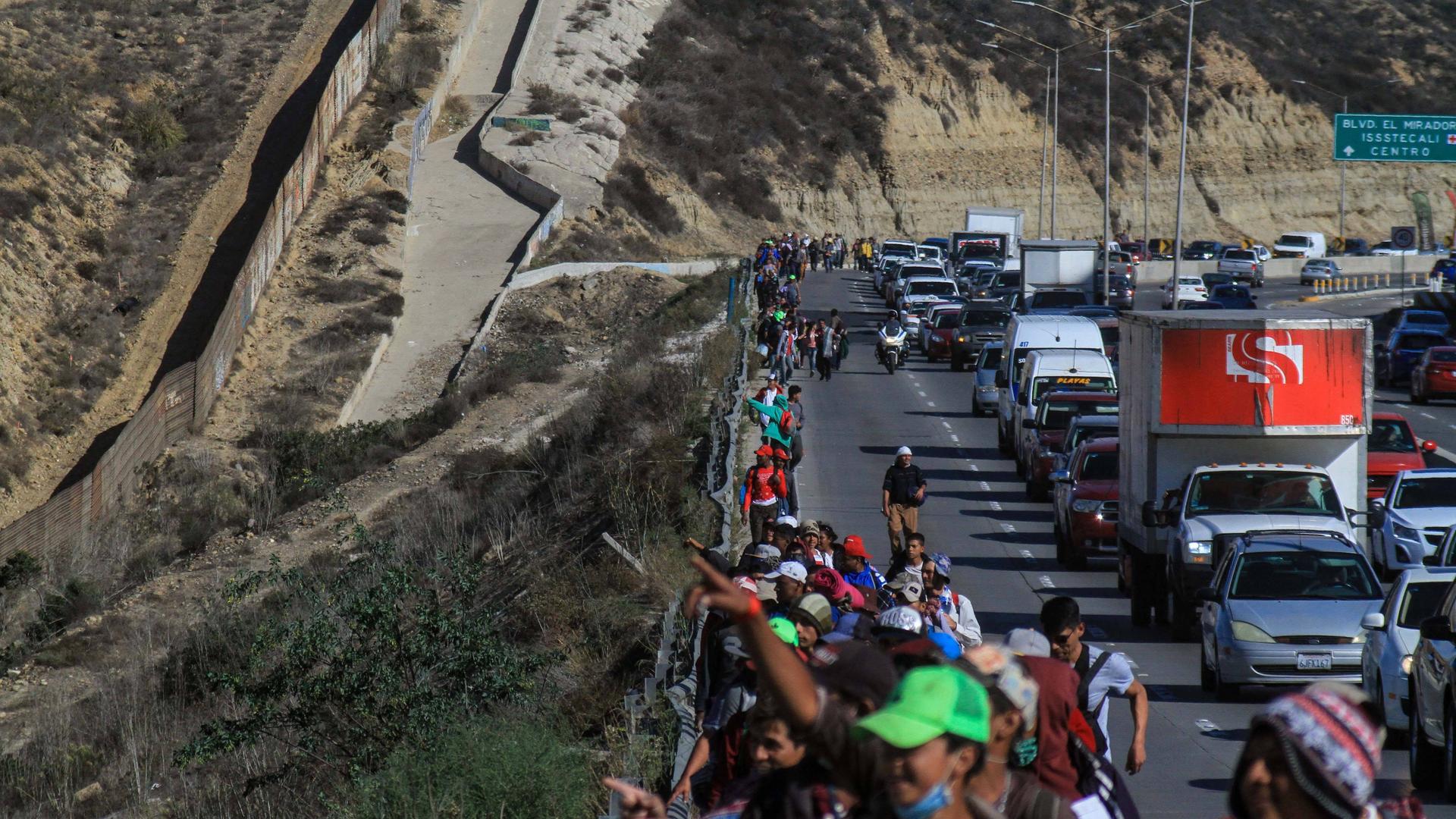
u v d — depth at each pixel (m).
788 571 38.44
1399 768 52.00
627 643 71.81
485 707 64.81
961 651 26.97
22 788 79.00
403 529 128.00
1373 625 54.91
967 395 172.62
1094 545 91.75
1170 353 80.38
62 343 192.50
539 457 142.75
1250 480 78.19
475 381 192.38
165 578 127.62
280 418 181.62
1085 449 97.25
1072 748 24.44
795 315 186.25
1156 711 60.84
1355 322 80.50
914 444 141.88
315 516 143.12
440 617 67.62
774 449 85.12
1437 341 192.38
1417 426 157.88
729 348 179.88
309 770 66.56
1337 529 74.12
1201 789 47.69
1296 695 13.77
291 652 67.38
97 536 138.62
